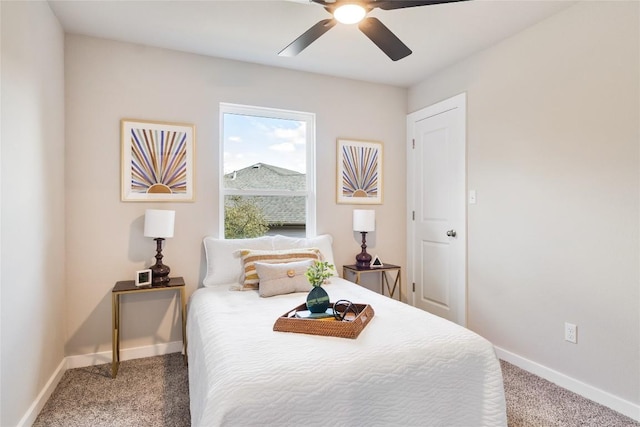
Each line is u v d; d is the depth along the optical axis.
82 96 2.64
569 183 2.28
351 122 3.58
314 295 1.88
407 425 1.43
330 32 2.60
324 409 1.29
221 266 2.83
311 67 3.27
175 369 2.58
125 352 2.75
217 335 1.68
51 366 2.26
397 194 3.82
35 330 1.98
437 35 2.65
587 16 2.17
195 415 1.56
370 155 3.67
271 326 1.79
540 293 2.46
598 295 2.13
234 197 3.19
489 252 2.85
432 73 3.41
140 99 2.80
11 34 1.68
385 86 3.74
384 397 1.40
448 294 3.28
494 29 2.56
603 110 2.10
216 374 1.35
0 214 1.56
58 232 2.41
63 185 2.54
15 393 1.72
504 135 2.72
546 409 2.05
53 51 2.32
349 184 3.58
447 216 3.29
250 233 3.25
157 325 2.85
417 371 1.47
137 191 2.78
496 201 2.79
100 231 2.69
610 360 2.07
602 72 2.10
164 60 2.87
